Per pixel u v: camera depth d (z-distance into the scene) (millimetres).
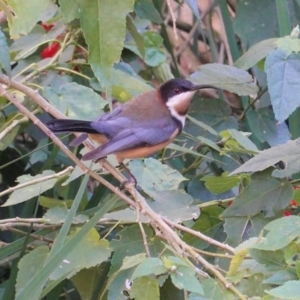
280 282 3717
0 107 6059
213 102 6922
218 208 5457
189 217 4930
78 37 6309
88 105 5367
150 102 5730
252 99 7328
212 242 4328
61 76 6258
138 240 4926
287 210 5496
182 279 3477
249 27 7359
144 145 5363
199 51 10133
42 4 3844
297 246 3807
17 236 6430
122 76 5977
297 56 5551
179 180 5371
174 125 5691
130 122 5410
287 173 4918
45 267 3691
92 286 5320
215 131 6453
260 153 4988
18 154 7605
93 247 4656
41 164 7359
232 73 6223
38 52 6715
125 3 3336
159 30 8969
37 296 3750
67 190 6668
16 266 5402
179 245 4125
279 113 5438
